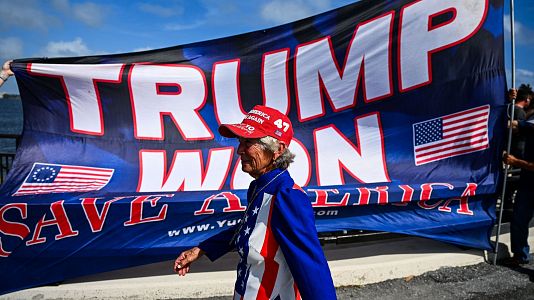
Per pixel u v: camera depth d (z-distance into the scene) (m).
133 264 4.10
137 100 4.71
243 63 4.91
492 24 4.87
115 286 4.12
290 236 1.73
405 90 4.98
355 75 4.98
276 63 4.94
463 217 4.90
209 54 4.88
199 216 4.14
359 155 4.97
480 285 4.52
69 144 4.52
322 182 4.84
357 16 4.95
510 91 4.84
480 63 4.91
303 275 1.67
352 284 4.54
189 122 4.83
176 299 4.19
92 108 4.60
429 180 4.91
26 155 4.38
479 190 4.82
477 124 4.94
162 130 4.77
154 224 4.06
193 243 4.15
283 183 1.87
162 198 4.09
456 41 4.90
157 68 4.76
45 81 4.45
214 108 4.89
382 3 4.93
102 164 4.54
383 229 4.65
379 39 4.95
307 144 4.93
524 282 4.60
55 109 4.50
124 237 4.02
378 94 5.00
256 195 1.94
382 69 4.97
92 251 3.97
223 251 2.30
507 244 5.21
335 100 4.99
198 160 4.77
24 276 3.93
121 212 3.98
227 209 4.14
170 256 4.14
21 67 4.34
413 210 4.78
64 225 3.91
